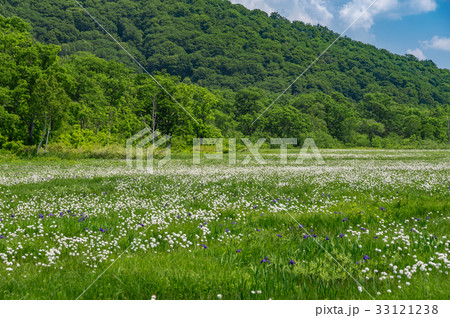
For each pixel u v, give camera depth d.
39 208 10.04
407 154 50.06
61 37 181.12
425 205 10.01
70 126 51.50
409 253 6.17
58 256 6.10
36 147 39.19
